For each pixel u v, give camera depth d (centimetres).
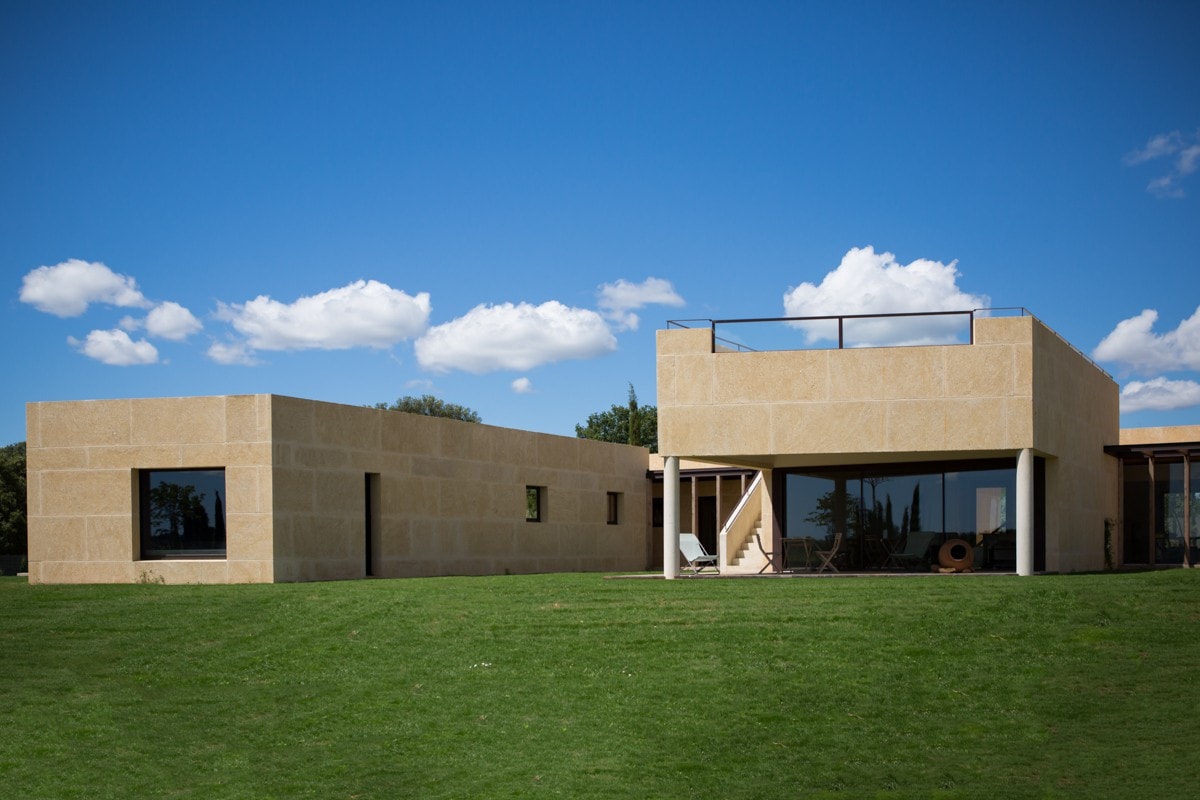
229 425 2072
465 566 2569
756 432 1920
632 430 5488
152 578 2073
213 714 1164
